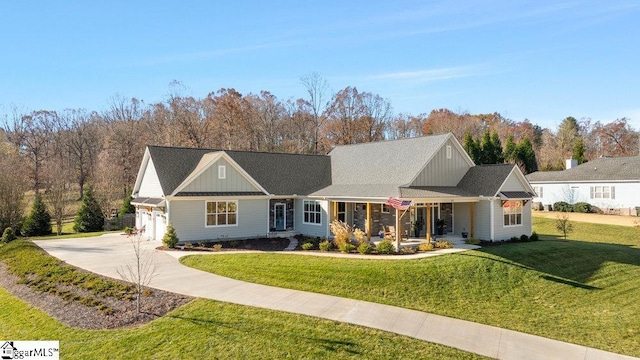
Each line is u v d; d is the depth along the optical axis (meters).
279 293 13.84
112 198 46.91
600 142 79.94
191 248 22.27
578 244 24.25
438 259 18.30
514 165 25.19
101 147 68.88
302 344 10.02
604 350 10.92
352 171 28.73
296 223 28.28
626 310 15.06
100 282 15.23
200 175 24.20
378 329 10.98
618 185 37.66
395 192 22.22
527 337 11.27
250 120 63.31
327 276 15.77
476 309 13.95
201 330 10.79
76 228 36.50
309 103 64.69
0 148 54.62
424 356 9.63
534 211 42.81
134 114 70.06
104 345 10.42
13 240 28.58
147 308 12.55
